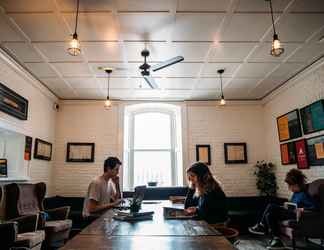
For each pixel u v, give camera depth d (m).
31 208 3.79
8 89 3.79
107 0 2.60
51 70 4.33
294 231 3.54
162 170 6.14
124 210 2.70
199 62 4.07
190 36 3.30
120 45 3.51
